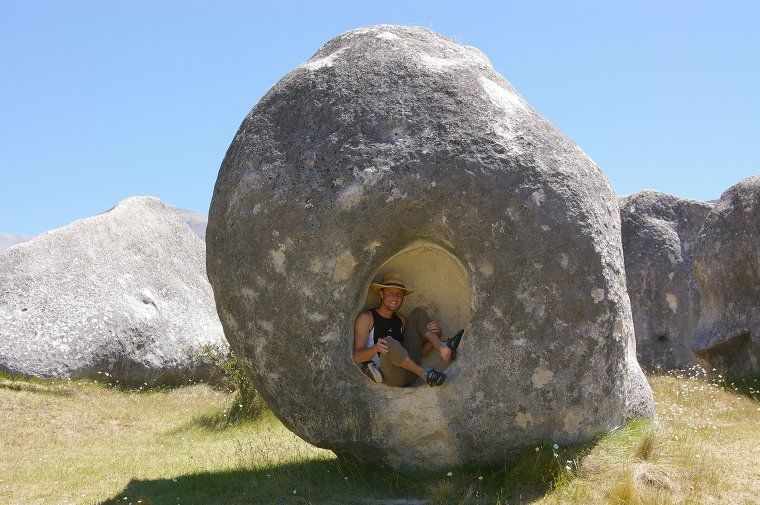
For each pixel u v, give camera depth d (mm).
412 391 5949
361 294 5957
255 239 5926
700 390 10250
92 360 13633
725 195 12883
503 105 6055
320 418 6070
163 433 10391
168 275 16125
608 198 6164
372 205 5695
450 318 6492
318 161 5852
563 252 5652
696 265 13133
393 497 5898
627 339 6133
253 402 10672
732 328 12266
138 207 16844
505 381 5715
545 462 5715
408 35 6562
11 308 13578
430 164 5691
